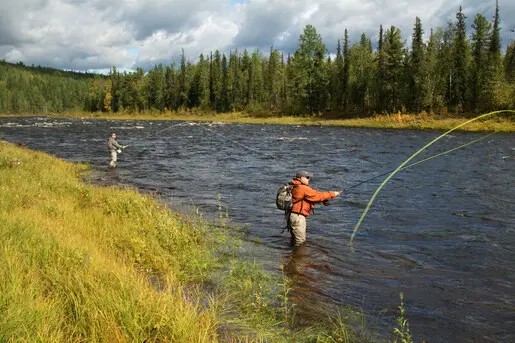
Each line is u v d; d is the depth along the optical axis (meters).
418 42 58.72
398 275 6.08
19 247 5.29
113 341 3.52
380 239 7.81
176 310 4.10
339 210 10.12
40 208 8.18
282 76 98.94
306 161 19.52
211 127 54.34
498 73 52.72
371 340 4.24
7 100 166.88
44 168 14.73
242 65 119.00
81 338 3.49
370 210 9.99
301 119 71.50
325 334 4.32
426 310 4.96
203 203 11.21
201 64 114.94
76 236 6.34
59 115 131.75
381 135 36.34
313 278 5.97
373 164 18.16
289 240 7.92
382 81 64.00
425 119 51.19
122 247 6.68
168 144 29.36
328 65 78.88
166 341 3.69
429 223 8.79
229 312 4.78
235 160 20.22
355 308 5.01
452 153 21.61
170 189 13.20
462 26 58.28
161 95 118.81
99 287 4.40
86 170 17.28
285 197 7.73
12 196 8.69
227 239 7.91
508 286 5.65
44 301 3.84
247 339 4.09
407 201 10.84
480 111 51.00
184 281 5.67
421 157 20.27
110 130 48.38
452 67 60.19
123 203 9.25
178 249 6.98
